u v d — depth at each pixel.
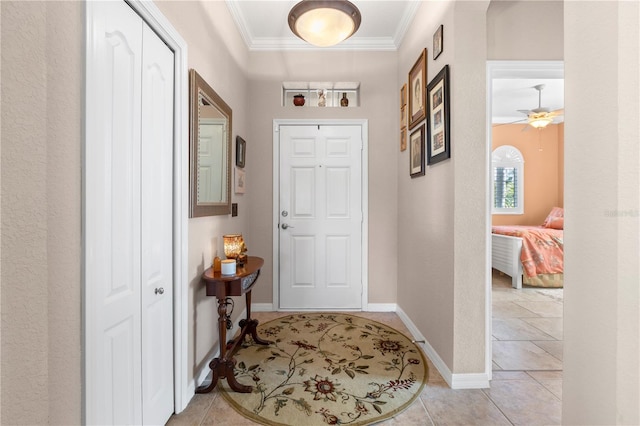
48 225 0.82
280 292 3.15
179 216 1.57
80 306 0.94
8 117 0.69
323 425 1.50
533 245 4.13
